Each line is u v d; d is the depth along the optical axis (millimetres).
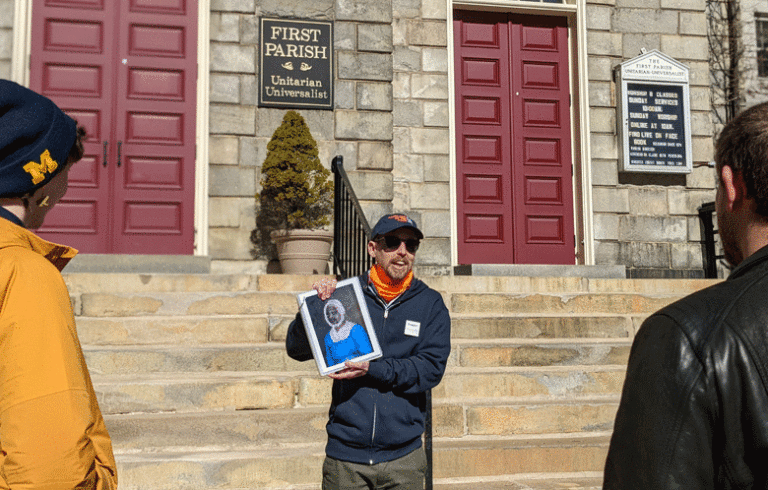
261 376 3844
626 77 7215
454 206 6980
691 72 7520
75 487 863
